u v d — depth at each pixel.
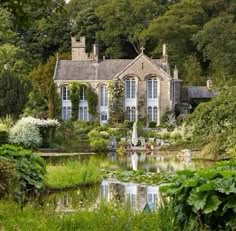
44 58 107.25
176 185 10.30
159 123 80.44
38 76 84.75
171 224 10.26
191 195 9.88
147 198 21.03
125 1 109.69
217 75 90.81
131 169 33.44
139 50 107.56
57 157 45.94
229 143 39.34
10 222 11.15
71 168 26.70
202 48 99.75
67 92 80.62
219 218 9.85
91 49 110.62
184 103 85.12
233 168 10.66
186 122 43.81
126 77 80.81
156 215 11.57
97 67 82.44
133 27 108.88
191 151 47.41
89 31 110.38
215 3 108.38
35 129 50.56
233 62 94.56
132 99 80.94
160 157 45.94
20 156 19.97
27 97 74.88
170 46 101.56
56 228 11.12
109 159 43.69
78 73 81.81
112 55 108.88
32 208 12.70
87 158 44.91
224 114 39.50
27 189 20.05
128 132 65.81
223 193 9.77
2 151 19.70
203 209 9.72
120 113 79.50
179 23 102.81
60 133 56.25
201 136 41.03
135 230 11.17
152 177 27.88
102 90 81.25
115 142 57.31
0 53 89.44
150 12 110.62
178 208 10.18
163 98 80.94
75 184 24.66
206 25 97.25
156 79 81.06
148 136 63.84
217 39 95.88
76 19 111.31
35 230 10.79
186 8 105.56
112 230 11.20
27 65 91.19
